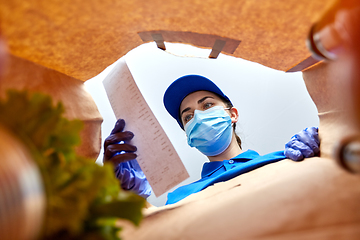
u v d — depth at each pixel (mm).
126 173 1116
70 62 764
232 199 620
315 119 1656
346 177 523
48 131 390
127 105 1025
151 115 976
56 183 366
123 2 594
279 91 1709
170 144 926
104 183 377
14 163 276
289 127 1693
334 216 439
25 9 515
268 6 580
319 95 867
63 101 745
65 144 425
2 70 344
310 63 795
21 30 561
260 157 1144
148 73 1795
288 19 607
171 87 1552
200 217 581
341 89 702
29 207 279
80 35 671
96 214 404
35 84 668
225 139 1365
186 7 625
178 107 1618
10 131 323
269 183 662
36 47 639
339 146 381
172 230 579
